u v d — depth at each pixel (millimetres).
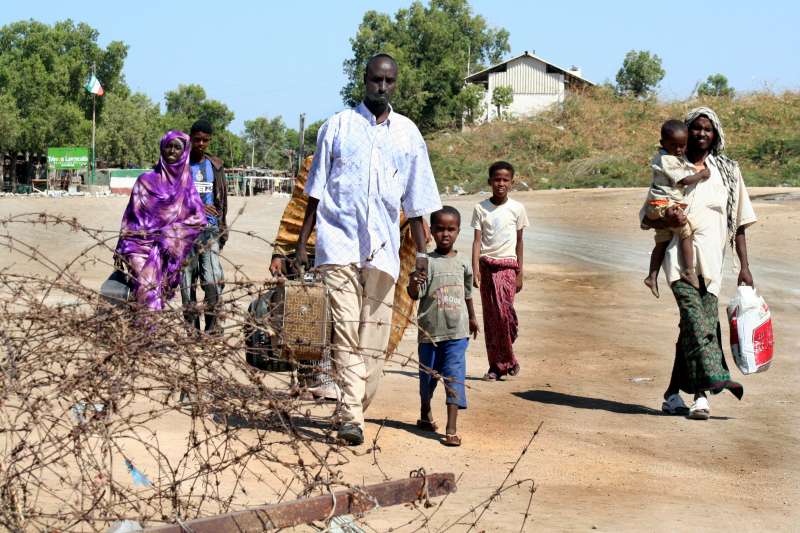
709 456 5969
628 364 9289
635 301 14312
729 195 7324
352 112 6027
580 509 4730
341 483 3730
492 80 74375
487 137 52656
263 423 4008
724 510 4836
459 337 6102
